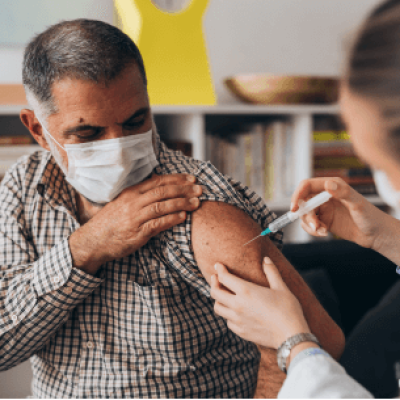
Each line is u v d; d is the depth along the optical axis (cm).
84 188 100
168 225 91
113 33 90
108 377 99
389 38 42
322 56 258
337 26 257
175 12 216
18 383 189
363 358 148
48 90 89
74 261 94
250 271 87
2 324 97
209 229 91
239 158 224
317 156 230
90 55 86
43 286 94
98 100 88
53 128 94
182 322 98
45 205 109
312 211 93
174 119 224
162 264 98
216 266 84
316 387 60
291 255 181
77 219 111
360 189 234
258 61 248
